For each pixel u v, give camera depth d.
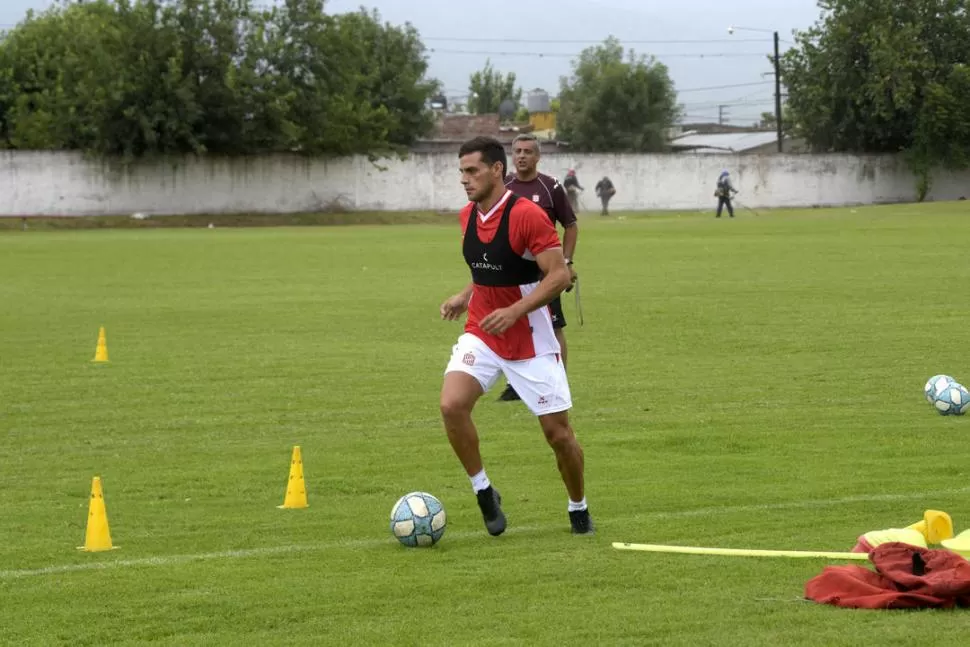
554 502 14.12
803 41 128.12
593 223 88.06
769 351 26.39
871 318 31.48
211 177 106.31
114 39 101.75
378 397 21.53
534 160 20.48
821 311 33.12
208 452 17.22
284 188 108.94
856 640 9.06
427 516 12.09
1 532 12.91
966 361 24.62
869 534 11.49
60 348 27.98
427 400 21.22
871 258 49.84
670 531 12.63
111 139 102.06
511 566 11.35
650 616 9.78
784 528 12.70
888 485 14.62
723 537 12.38
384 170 111.06
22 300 38.62
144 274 48.19
